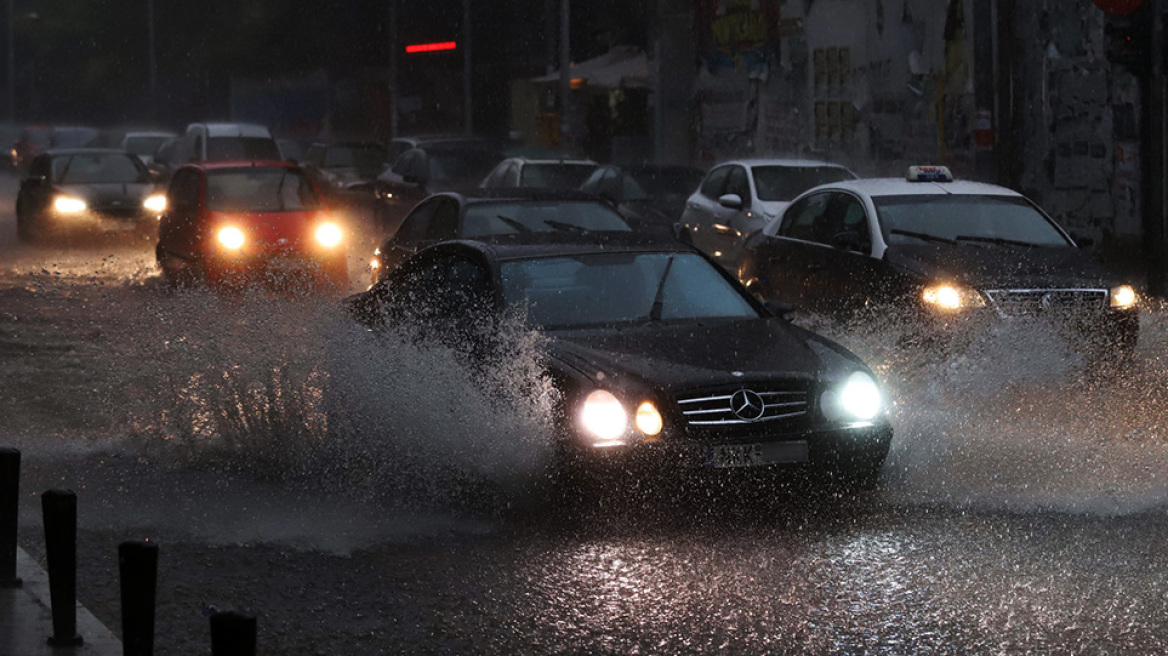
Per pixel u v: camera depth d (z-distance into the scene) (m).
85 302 43.25
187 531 18.44
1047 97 52.25
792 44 74.56
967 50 57.38
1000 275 28.03
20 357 32.09
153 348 27.77
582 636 14.33
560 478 18.50
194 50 152.00
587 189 56.66
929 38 60.59
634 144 94.75
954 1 58.22
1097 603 15.09
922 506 19.27
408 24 128.50
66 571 13.48
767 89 77.75
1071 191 51.12
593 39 110.12
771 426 18.70
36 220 64.88
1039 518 18.59
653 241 23.42
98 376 29.28
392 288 24.09
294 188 47.03
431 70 126.25
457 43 125.12
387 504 19.94
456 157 65.62
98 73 164.00
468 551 17.44
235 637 8.58
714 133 84.50
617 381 18.59
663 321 21.30
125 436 23.98
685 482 18.27
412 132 127.00
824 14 70.75
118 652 13.38
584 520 18.48
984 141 43.81
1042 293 27.70
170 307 30.73
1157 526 18.14
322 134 134.50
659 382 18.50
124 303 42.88
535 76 118.25
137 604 10.86
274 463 21.62
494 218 35.81
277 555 17.31
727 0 81.88
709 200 47.53
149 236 65.00
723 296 22.39
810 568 16.48
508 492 19.09
